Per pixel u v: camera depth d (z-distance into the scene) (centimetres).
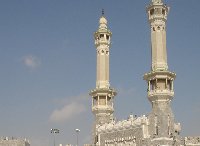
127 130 9288
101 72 11250
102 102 10956
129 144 9119
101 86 11131
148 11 9462
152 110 8844
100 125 10556
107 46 11519
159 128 8538
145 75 9031
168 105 8762
